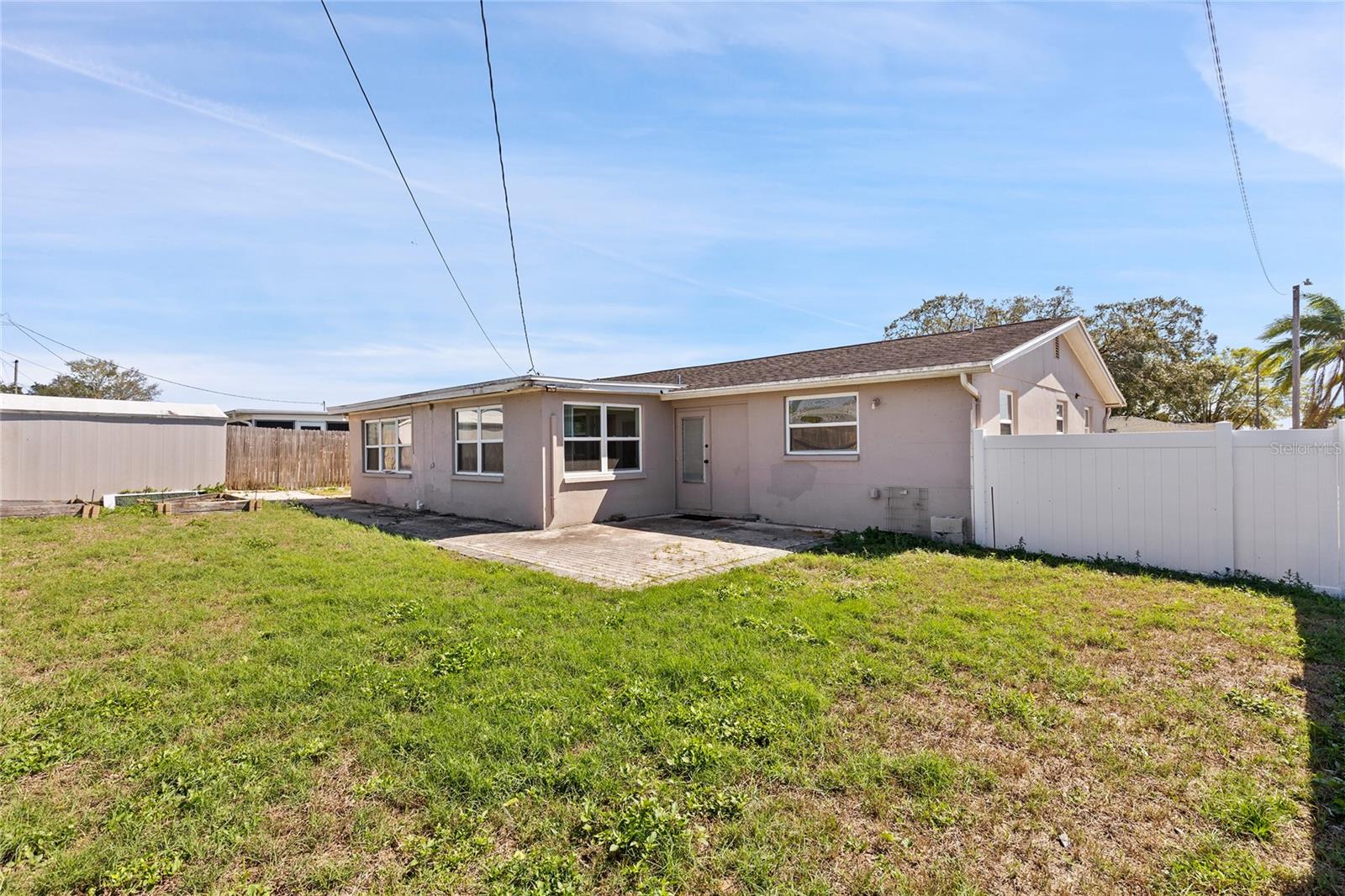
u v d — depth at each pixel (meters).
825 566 7.77
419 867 2.41
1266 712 3.61
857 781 2.94
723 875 2.36
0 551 8.49
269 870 2.40
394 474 15.92
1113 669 4.31
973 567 7.52
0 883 2.30
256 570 7.45
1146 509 7.66
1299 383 18.72
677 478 13.95
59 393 35.94
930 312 32.25
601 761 3.10
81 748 3.27
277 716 3.60
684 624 5.33
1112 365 27.30
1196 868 2.35
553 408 11.59
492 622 5.41
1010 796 2.85
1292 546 6.68
